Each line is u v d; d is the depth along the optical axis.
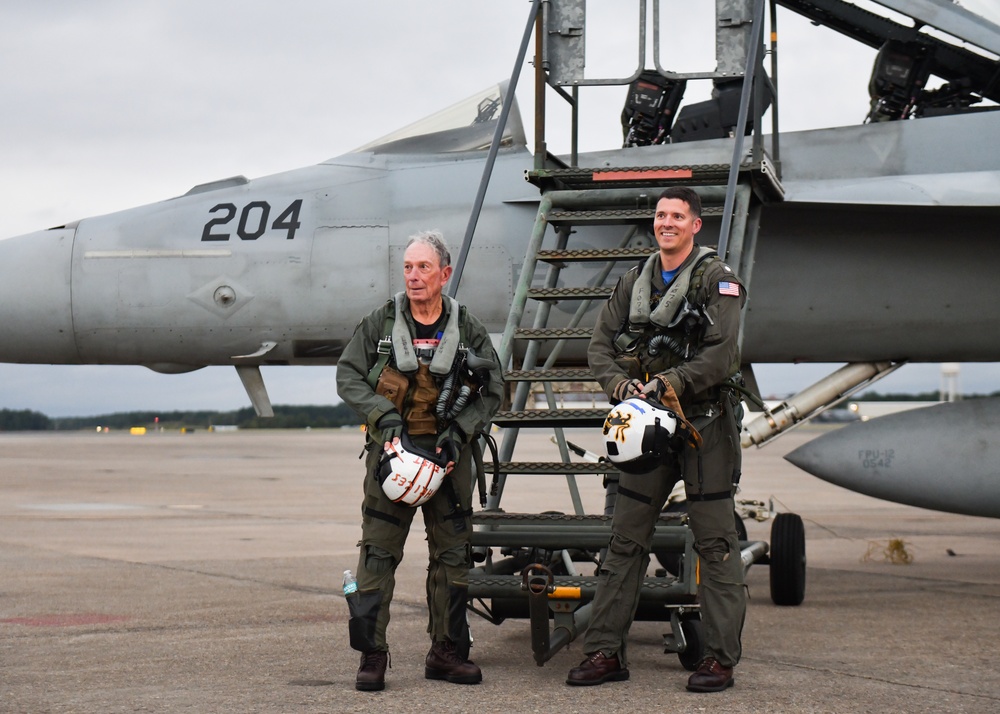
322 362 8.51
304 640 5.42
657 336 4.41
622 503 4.42
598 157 7.89
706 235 7.64
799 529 6.86
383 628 4.32
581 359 8.22
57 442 61.44
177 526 12.63
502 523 5.23
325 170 8.50
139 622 5.98
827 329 8.02
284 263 8.14
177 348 8.34
